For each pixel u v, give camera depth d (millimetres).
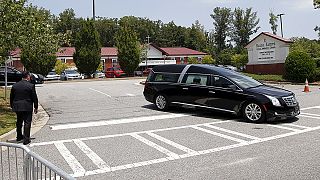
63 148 8148
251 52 31578
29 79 9031
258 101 10930
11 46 12367
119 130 10102
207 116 12281
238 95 11414
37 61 38062
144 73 49469
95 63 40125
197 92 12445
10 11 11500
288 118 11586
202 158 7176
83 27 40000
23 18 12016
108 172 6379
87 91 22391
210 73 12344
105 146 8273
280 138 8883
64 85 28766
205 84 12320
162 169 6496
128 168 6590
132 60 42688
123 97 18641
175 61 66062
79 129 10344
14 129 10078
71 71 44438
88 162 7008
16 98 8703
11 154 6965
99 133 9742
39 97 19547
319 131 9648
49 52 14805
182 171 6352
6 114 12961
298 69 26062
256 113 11008
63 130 10234
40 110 14492
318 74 26562
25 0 12688
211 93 12062
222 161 6934
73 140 8945
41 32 13688
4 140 9039
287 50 29000
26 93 8750
